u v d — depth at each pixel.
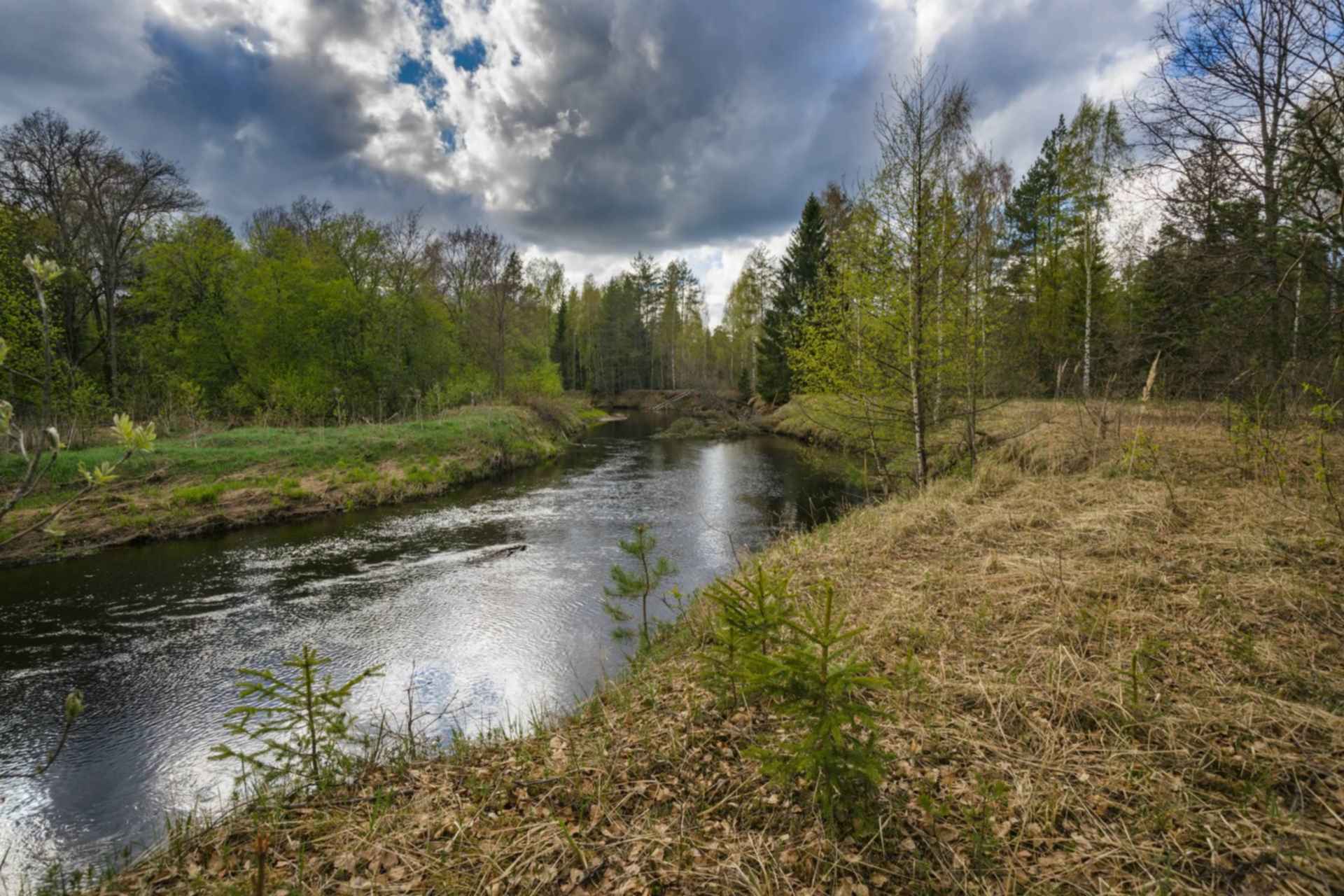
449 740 5.48
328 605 9.06
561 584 9.86
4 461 13.38
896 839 2.57
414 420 25.64
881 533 7.46
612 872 2.62
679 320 60.31
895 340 10.54
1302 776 2.65
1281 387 7.43
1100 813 2.60
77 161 21.28
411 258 31.11
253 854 3.00
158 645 7.79
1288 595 4.20
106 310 26.27
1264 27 7.64
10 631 8.16
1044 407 13.57
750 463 22.95
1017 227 24.97
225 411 26.69
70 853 4.39
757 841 2.70
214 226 28.80
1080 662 3.77
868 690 3.80
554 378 39.28
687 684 4.61
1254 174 7.86
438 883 2.64
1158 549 5.39
